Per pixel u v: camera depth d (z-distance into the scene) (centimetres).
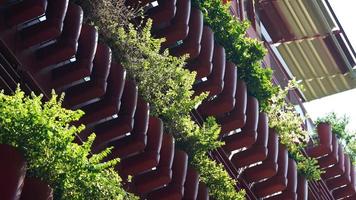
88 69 3519
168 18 4241
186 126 4197
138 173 3912
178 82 4091
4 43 3300
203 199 4325
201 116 4662
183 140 4247
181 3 4353
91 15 3809
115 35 3875
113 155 3816
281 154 5275
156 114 4050
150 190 3984
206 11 4719
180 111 4122
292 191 5356
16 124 2817
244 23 4903
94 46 3553
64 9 3412
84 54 3531
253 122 4875
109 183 2953
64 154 2861
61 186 2862
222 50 4675
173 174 4088
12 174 2659
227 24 4809
